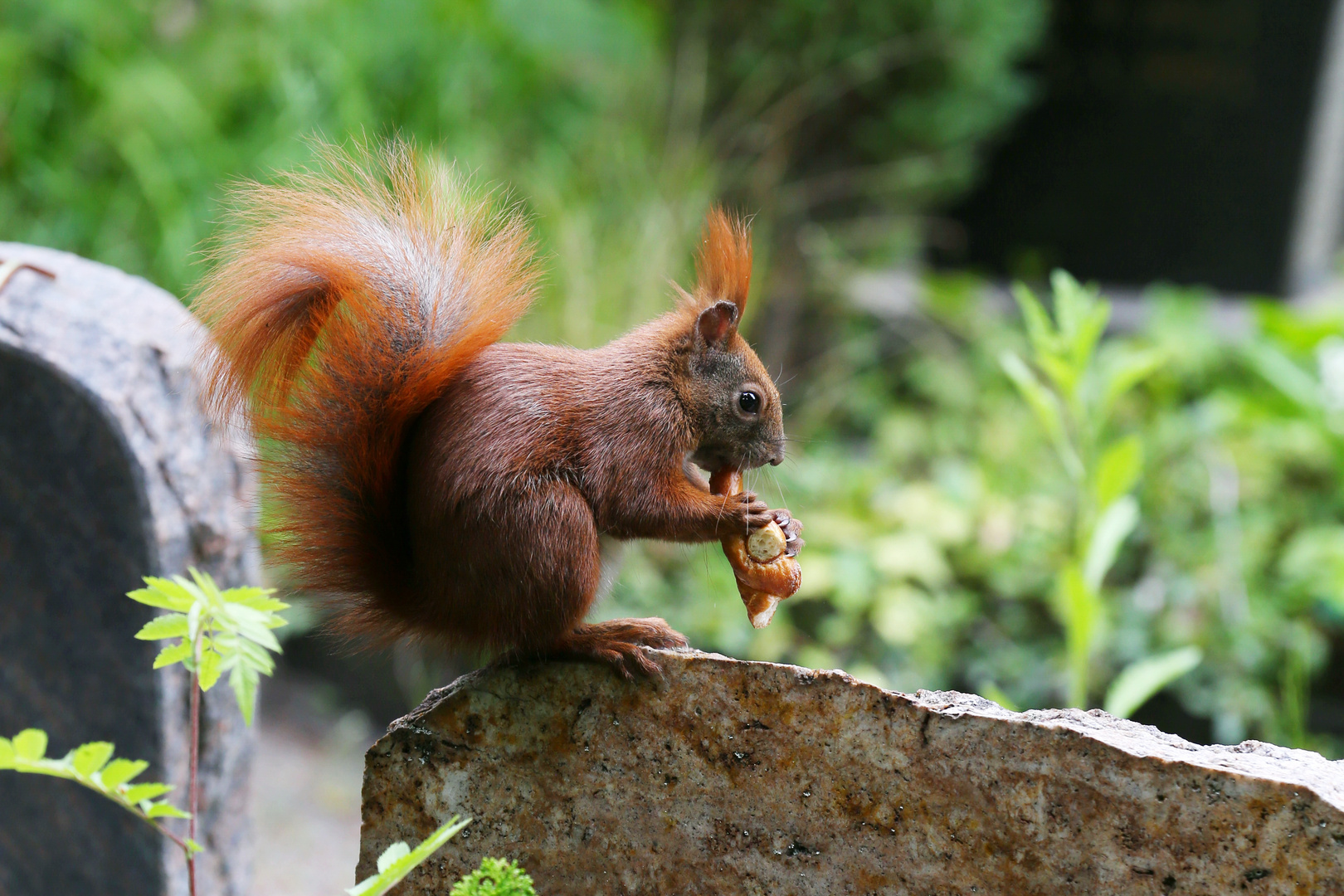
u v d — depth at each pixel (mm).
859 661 8023
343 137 8500
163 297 4672
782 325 11055
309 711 8930
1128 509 5125
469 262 3467
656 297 9258
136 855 4547
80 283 4449
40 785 4566
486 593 3256
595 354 3674
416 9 9719
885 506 9062
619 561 3789
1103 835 2912
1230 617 8141
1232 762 2896
